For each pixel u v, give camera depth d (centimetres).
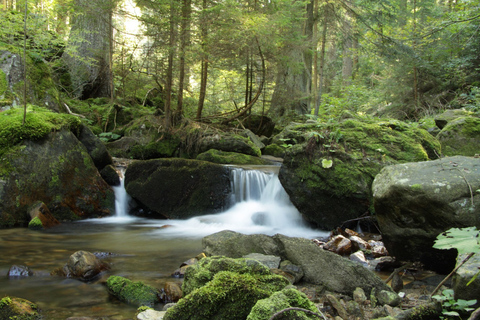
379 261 367
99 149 775
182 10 925
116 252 448
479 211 280
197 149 1038
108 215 712
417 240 314
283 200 666
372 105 1526
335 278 297
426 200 296
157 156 1032
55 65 1216
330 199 545
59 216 643
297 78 1636
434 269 335
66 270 354
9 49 877
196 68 1296
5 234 531
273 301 182
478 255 237
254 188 714
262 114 1366
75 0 987
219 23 930
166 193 722
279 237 348
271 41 1078
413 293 290
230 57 1113
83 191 689
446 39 1182
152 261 407
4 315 255
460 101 1148
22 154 618
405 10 1567
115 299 297
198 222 661
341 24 1477
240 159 970
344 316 247
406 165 341
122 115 1154
